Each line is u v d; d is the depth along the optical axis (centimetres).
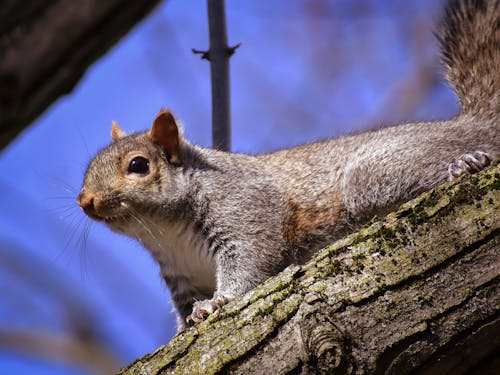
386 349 671
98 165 1101
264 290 739
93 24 575
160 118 1112
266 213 1084
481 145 1108
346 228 1112
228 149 1133
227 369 712
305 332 688
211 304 954
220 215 1079
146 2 595
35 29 565
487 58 1193
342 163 1132
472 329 664
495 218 690
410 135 1126
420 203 728
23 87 568
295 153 1163
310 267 738
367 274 704
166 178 1094
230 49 1127
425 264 691
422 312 675
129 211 1083
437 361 670
